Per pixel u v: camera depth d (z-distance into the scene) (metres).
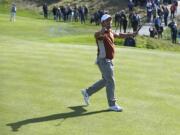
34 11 82.31
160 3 71.38
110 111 14.77
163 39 51.38
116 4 78.00
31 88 17.17
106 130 13.03
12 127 13.02
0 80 18.25
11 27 57.94
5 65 21.19
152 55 26.98
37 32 54.97
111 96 14.76
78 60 23.25
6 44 30.91
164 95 16.95
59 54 25.09
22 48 27.53
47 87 17.39
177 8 70.00
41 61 22.55
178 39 52.75
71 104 15.37
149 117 14.30
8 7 84.19
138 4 72.81
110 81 14.63
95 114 14.42
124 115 14.42
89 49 28.12
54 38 47.97
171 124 13.71
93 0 81.00
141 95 16.81
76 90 17.12
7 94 16.23
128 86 18.12
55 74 19.62
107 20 14.11
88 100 15.32
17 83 17.86
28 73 19.67
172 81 19.41
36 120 13.67
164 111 14.95
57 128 13.06
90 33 57.34
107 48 14.23
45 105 15.15
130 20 62.41
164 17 60.81
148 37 45.31
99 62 14.45
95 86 15.18
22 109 14.62
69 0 83.44
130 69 21.69
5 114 14.08
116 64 22.84
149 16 63.47
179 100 16.33
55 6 76.44
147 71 21.44
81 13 70.06
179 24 63.81
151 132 12.98
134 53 27.50
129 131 13.01
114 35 14.88
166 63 24.03
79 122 13.65
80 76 19.41
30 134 12.52
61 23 67.56
